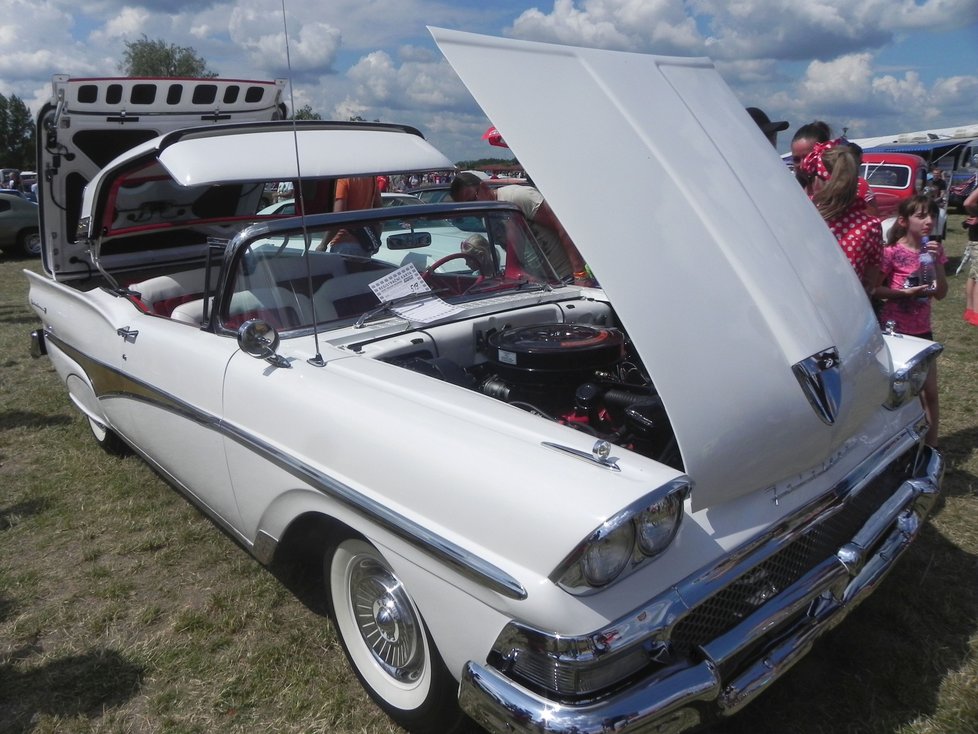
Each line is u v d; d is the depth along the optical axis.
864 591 2.26
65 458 4.48
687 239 2.11
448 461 1.91
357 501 2.10
